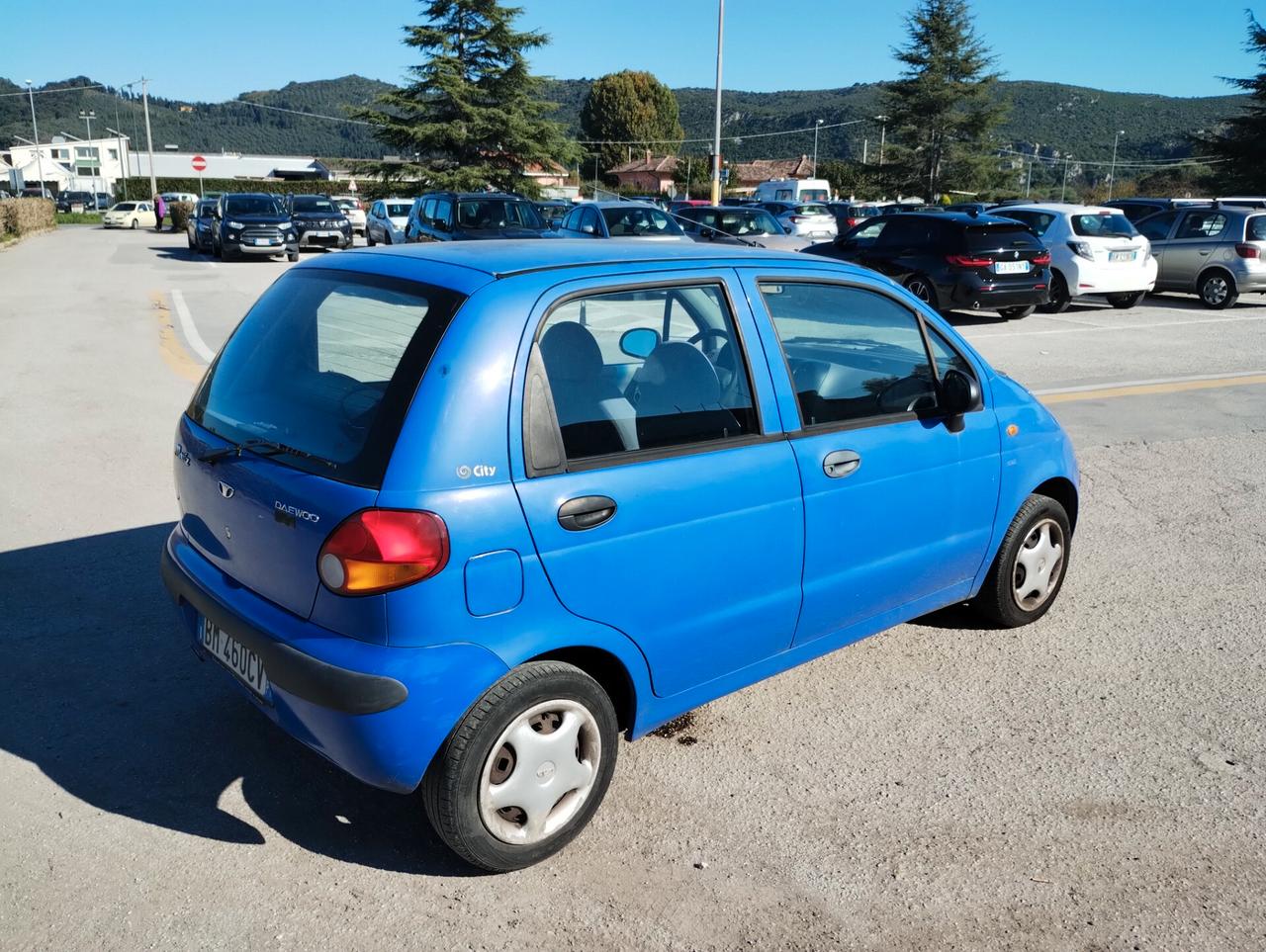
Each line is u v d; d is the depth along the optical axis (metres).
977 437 4.12
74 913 2.75
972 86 57.97
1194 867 3.08
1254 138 42.75
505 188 45.50
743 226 20.89
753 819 3.27
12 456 7.05
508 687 2.78
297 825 3.17
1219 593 5.25
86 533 5.61
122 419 8.09
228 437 3.15
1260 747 3.77
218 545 3.17
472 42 44.97
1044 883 2.99
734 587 3.31
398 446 2.64
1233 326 15.19
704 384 3.24
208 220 28.17
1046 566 4.74
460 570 2.65
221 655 3.17
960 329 14.77
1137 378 11.08
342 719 2.65
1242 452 8.09
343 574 2.63
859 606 3.81
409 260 3.13
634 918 2.80
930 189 59.56
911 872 3.03
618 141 108.19
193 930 2.71
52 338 12.07
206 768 3.45
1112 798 3.43
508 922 2.77
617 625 3.01
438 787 2.76
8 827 3.11
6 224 33.78
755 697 4.10
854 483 3.60
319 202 30.09
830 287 3.66
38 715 3.74
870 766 3.59
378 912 2.79
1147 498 6.87
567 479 2.84
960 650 4.55
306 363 3.05
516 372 2.78
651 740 3.73
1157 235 18.45
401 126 44.88
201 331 12.92
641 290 3.11
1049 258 15.23
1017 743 3.77
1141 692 4.18
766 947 2.70
